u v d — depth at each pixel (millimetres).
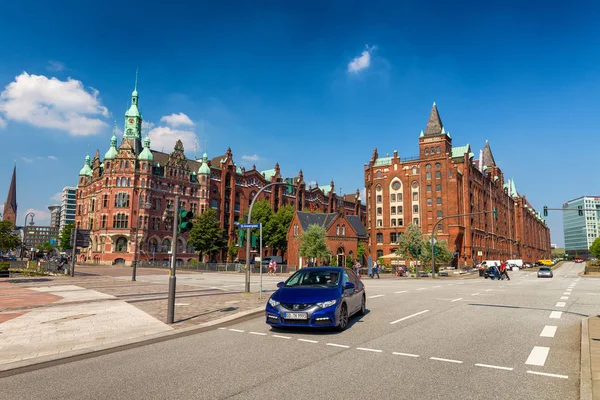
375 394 6008
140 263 68688
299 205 114312
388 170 92938
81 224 94562
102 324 11945
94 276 39812
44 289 24016
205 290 23594
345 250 73562
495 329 11172
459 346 9117
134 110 87125
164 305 16062
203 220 72625
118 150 81062
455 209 83562
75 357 8461
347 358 8094
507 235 125812
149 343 9727
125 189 78062
